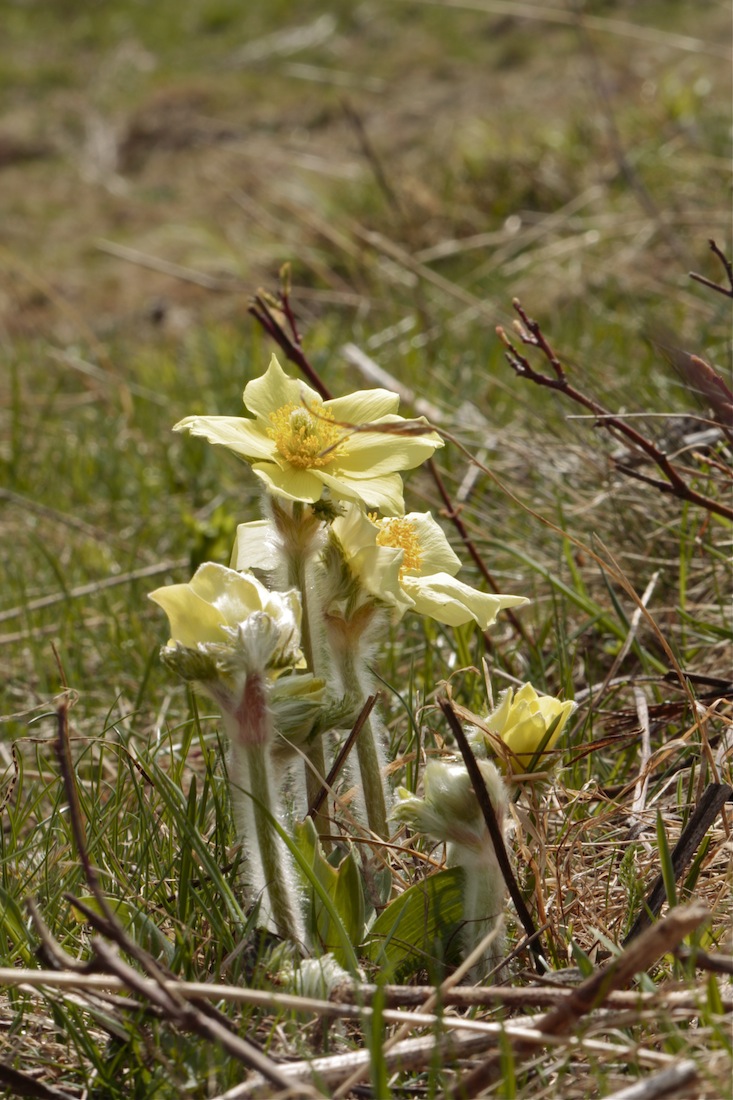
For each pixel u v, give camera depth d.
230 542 1.15
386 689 0.98
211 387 1.65
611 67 2.89
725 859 0.85
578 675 1.01
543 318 1.66
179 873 0.84
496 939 0.81
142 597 1.14
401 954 0.81
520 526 1.09
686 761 0.90
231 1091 0.76
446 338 1.59
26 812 0.89
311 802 0.84
